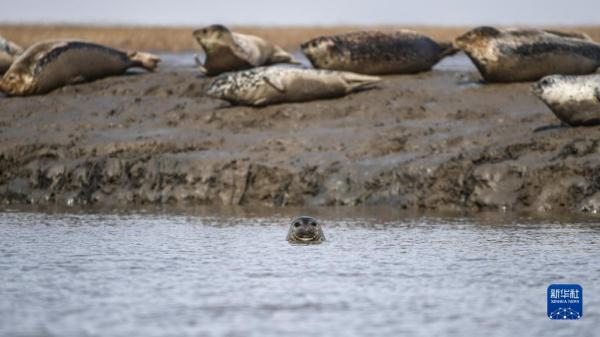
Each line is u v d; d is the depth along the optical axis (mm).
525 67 71688
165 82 78125
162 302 34531
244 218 53688
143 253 43656
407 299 34812
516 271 39219
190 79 78312
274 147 62719
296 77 69812
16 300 34938
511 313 32875
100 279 38344
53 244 46125
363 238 46844
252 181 59562
